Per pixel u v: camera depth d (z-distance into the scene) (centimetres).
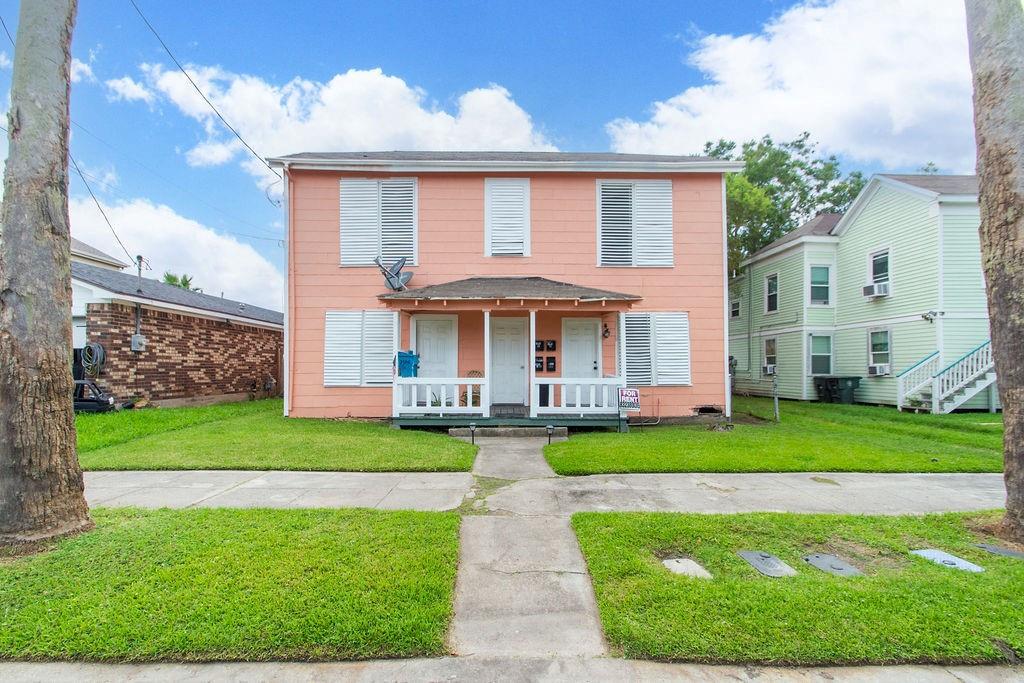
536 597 293
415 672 224
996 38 397
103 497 489
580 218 1096
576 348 1096
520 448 777
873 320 1464
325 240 1071
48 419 358
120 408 1066
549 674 224
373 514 426
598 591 293
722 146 2322
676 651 236
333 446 735
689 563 338
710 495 507
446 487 538
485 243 1090
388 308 980
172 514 421
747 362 1959
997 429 924
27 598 277
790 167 2266
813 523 405
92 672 223
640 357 1086
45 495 353
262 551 339
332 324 1065
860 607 269
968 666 228
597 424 917
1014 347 384
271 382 1700
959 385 1180
